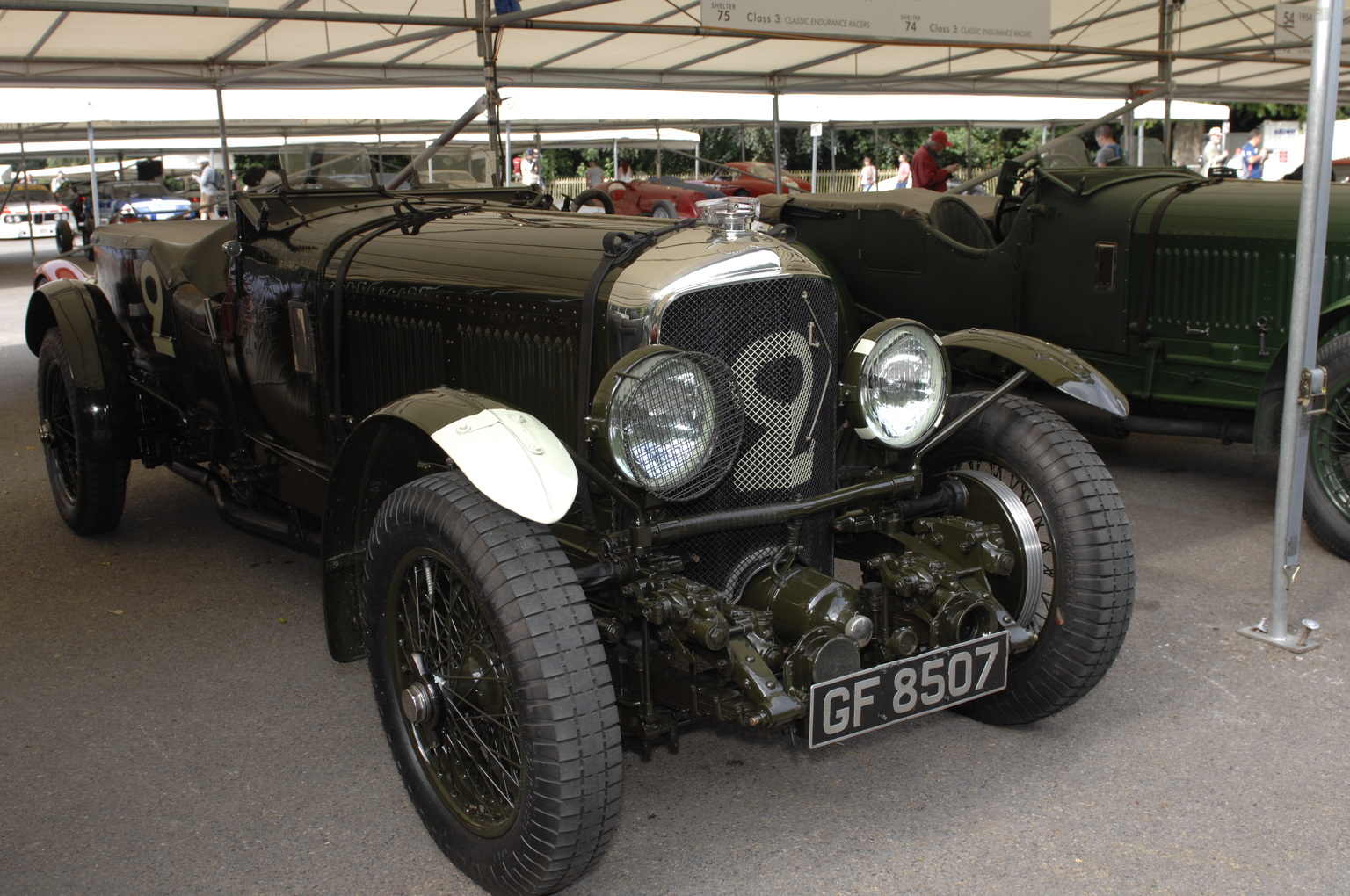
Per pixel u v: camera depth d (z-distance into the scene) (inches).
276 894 84.9
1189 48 486.3
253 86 430.6
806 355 93.2
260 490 148.3
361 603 94.0
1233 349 178.9
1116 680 120.0
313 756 106.5
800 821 93.8
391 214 136.2
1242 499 187.6
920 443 101.5
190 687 121.7
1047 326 198.8
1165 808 94.4
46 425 175.5
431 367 110.9
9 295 568.1
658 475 83.0
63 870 88.0
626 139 885.8
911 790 98.5
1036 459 103.6
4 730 111.9
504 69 456.8
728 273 87.5
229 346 144.7
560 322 94.2
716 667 82.7
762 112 571.8
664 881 85.7
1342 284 169.3
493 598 77.0
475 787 88.4
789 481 93.7
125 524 183.0
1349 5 365.1
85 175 1140.5
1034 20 291.0
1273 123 842.2
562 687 75.0
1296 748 104.6
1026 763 102.8
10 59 374.0
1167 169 203.6
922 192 257.4
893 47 437.4
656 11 362.0
